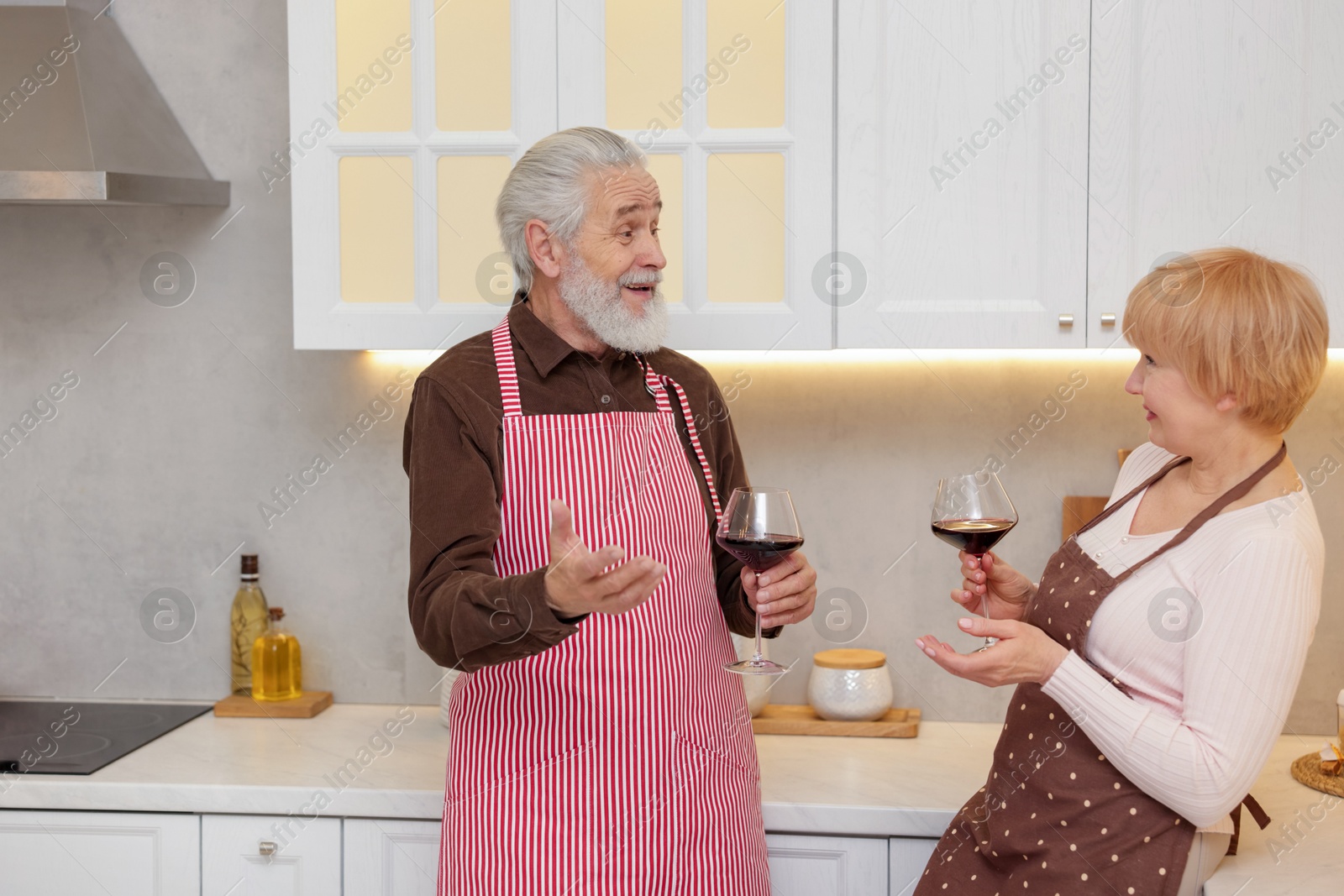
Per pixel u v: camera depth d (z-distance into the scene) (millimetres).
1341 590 2016
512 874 1441
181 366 2184
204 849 1773
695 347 1814
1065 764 1394
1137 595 1346
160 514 2205
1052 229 1753
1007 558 2090
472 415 1455
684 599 1523
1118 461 2055
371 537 2184
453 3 1809
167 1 2135
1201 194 1727
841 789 1758
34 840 1783
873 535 2111
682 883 1475
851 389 2096
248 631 2156
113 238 2170
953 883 1500
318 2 1813
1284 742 2000
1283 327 1254
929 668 2119
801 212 1785
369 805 1746
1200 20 1710
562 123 1809
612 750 1457
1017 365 2064
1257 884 1415
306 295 1848
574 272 1486
